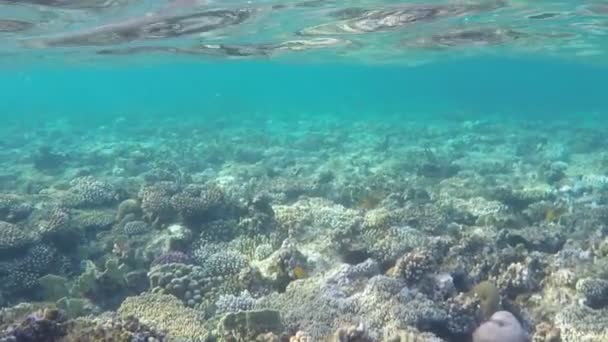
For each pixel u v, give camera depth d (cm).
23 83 8944
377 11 1989
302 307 871
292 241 1162
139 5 1656
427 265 922
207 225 1288
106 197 1561
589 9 2005
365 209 1477
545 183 2008
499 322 794
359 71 7600
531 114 5703
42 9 1694
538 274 969
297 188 1730
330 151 2862
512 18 2195
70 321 664
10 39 2417
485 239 1141
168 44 2661
